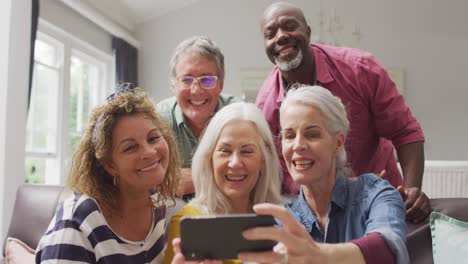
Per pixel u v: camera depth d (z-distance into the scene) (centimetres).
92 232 127
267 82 214
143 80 586
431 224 159
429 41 548
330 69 197
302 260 96
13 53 298
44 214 189
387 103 192
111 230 131
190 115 200
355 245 108
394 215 125
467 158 537
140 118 132
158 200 145
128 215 137
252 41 568
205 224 95
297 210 151
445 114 543
